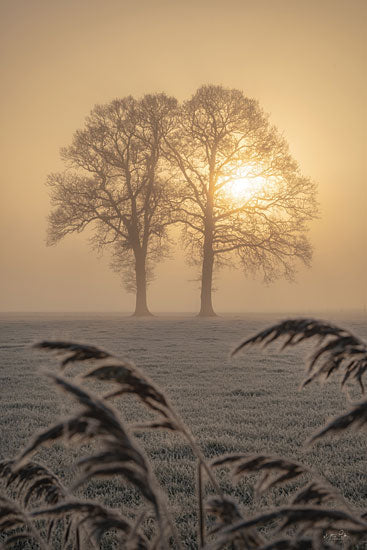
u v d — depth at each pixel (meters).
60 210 50.53
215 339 23.44
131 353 17.14
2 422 7.64
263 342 1.40
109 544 3.37
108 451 1.10
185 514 3.90
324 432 1.23
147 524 3.73
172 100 51.16
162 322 41.44
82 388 1.19
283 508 1.27
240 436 6.69
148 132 52.12
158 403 1.36
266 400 9.29
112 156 50.91
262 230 48.38
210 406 8.73
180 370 13.16
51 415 8.02
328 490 1.51
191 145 50.12
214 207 50.88
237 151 48.81
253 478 4.89
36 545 3.28
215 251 50.94
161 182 52.09
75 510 1.49
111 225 51.44
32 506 3.68
